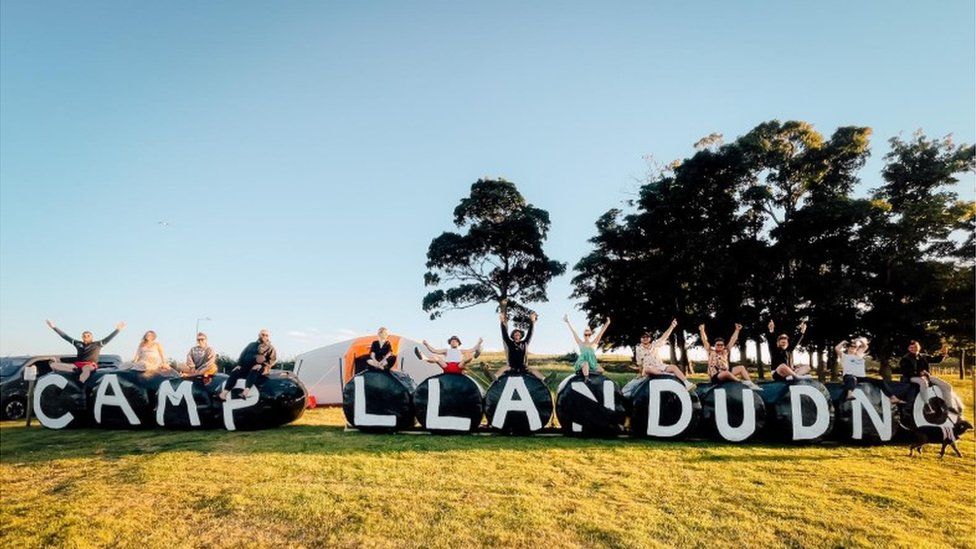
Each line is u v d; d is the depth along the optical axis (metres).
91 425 11.94
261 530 5.67
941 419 10.12
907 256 30.23
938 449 10.12
